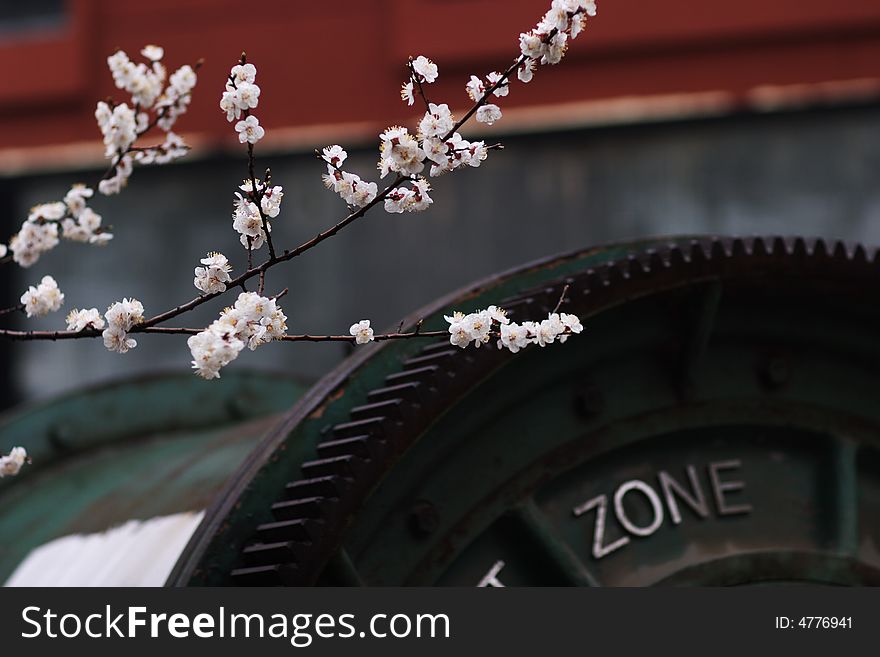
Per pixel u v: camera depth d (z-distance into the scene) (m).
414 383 4.91
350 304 25.08
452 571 5.33
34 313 3.91
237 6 25.52
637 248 5.87
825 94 23.77
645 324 5.80
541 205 24.69
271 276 25.41
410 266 24.98
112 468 8.48
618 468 5.83
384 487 5.09
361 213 3.84
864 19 23.44
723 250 5.63
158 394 9.23
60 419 8.77
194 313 25.62
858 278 6.04
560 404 5.68
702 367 6.03
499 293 5.49
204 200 25.73
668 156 24.42
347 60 25.16
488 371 5.06
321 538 4.63
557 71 24.39
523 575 5.48
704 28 23.88
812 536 6.14
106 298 25.92
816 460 6.30
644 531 5.75
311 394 5.23
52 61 25.72
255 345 3.75
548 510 5.61
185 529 6.07
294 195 25.44
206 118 25.36
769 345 6.22
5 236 26.44
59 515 7.66
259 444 5.14
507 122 24.73
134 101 3.87
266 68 25.41
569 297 5.29
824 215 23.92
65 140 25.73
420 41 24.31
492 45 24.03
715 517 5.95
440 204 25.00
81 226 3.99
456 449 5.35
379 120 24.91
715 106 24.11
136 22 25.73
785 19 23.64
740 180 24.16
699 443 6.06
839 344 6.32
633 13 24.11
